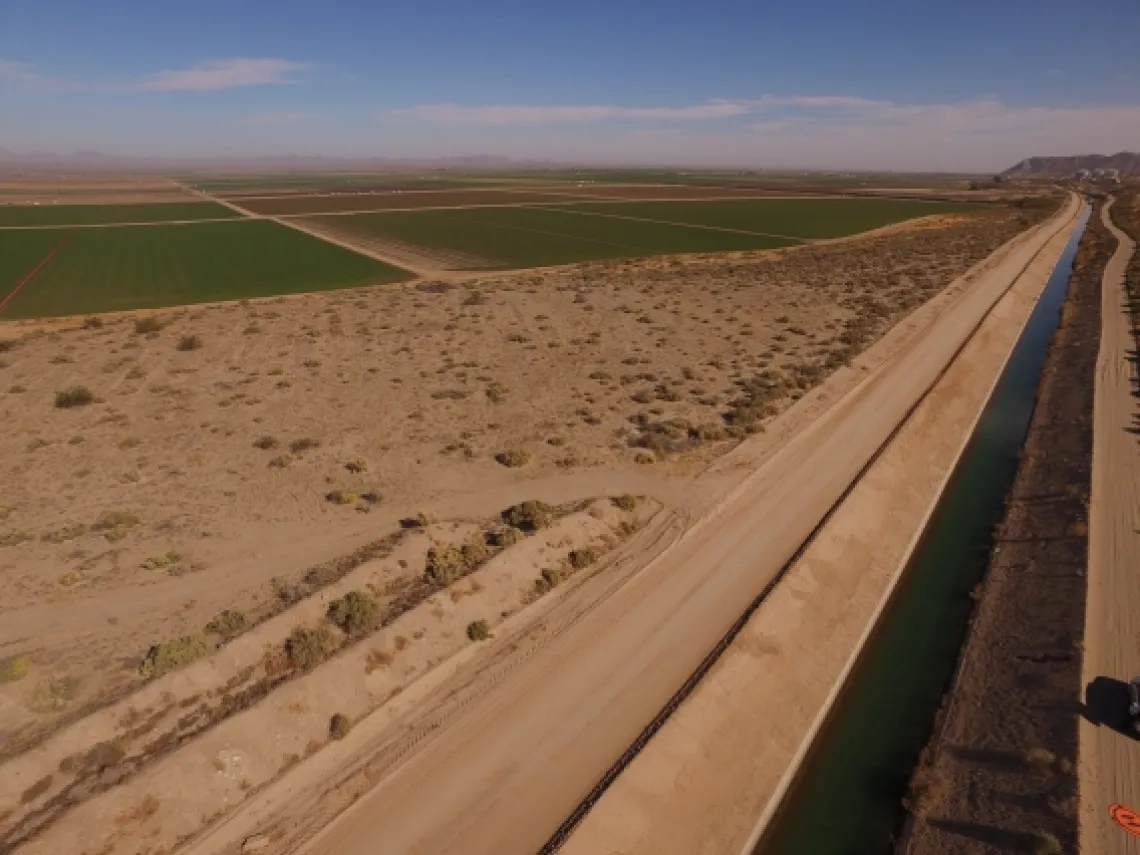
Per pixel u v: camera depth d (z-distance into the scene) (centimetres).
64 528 2941
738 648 2502
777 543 3164
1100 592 2836
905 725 2419
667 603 2734
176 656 2170
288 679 2177
